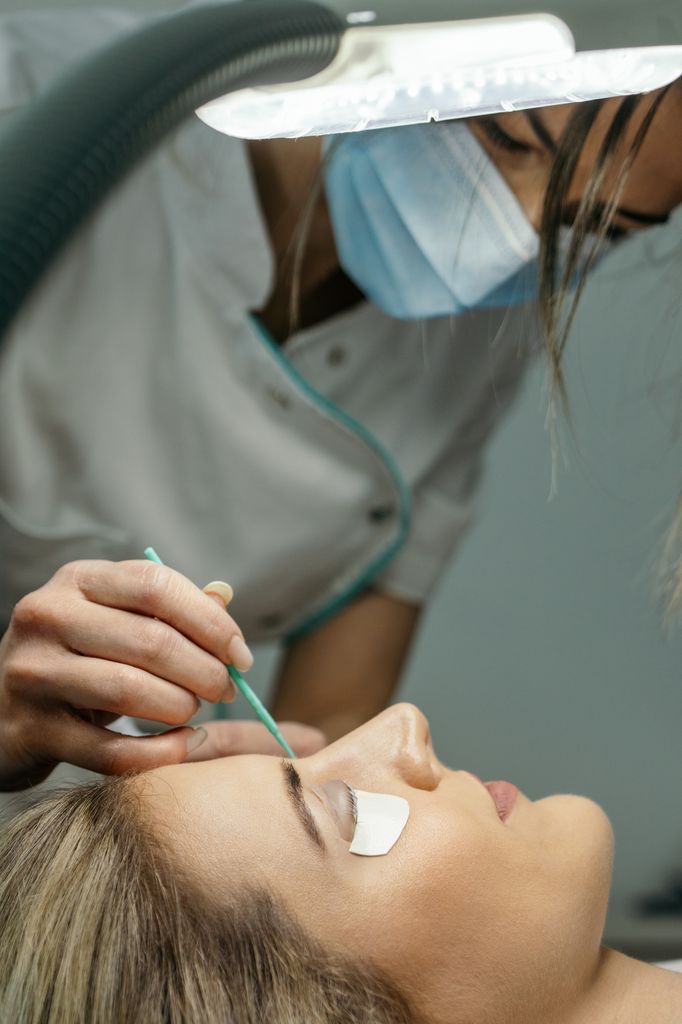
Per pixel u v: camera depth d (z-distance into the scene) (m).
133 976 0.81
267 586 1.51
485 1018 0.83
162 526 1.44
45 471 1.39
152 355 1.37
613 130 0.79
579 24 0.66
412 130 0.94
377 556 1.48
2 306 0.41
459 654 2.50
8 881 0.91
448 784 0.95
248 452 1.40
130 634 0.91
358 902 0.83
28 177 0.44
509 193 0.93
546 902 0.87
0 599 1.44
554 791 2.27
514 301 1.12
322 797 0.89
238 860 0.84
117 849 0.87
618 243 1.04
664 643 2.47
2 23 1.30
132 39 0.54
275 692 1.63
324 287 1.33
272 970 0.80
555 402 0.96
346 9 0.66
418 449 1.49
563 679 2.46
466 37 0.67
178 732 0.99
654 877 2.02
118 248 1.32
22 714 0.97
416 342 1.41
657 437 2.41
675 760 2.30
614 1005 0.92
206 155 1.20
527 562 2.56
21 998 0.84
